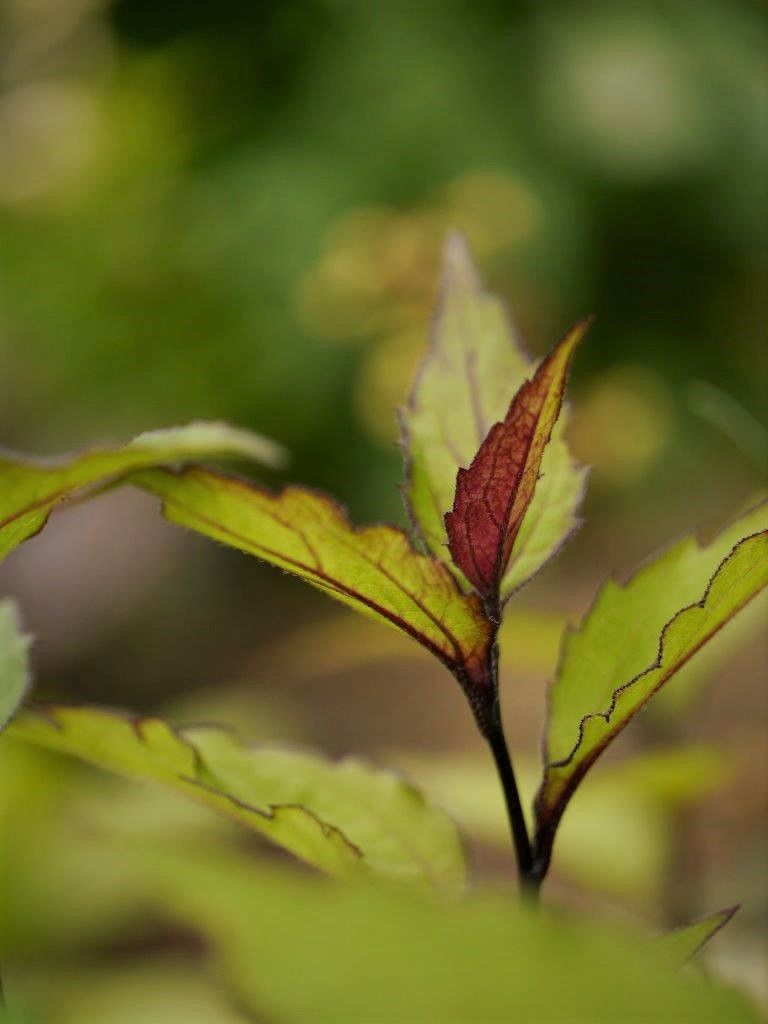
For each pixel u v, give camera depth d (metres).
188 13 3.03
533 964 0.42
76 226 2.80
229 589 2.95
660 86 2.80
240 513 0.48
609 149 2.75
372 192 2.72
